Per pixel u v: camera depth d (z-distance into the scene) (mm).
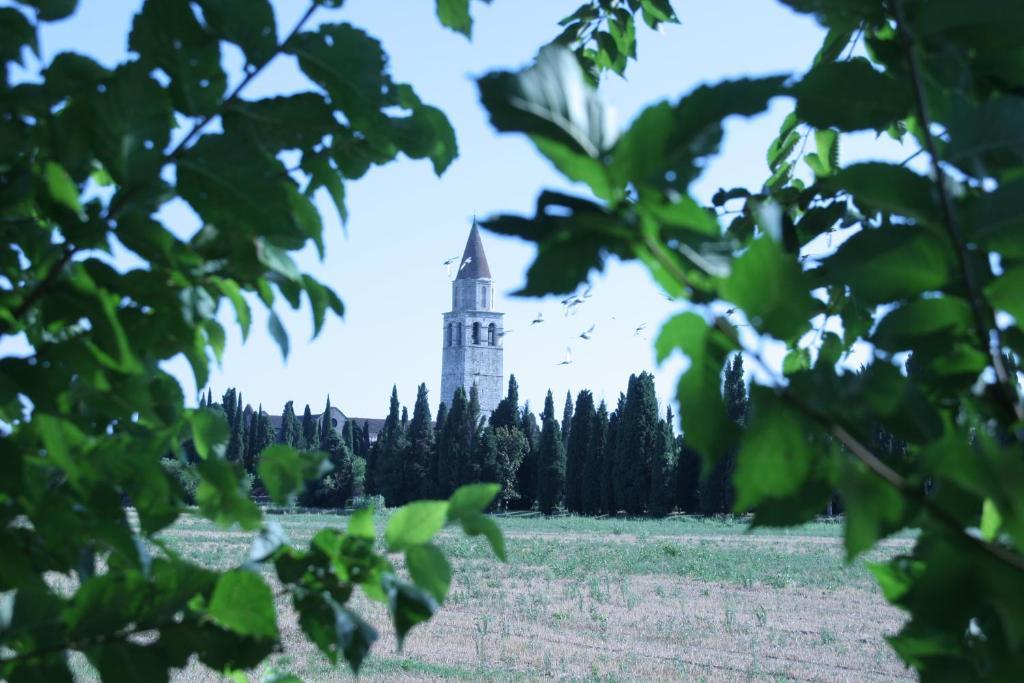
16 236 1351
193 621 1194
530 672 17000
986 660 947
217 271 1336
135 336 1308
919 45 948
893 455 974
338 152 1440
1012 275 844
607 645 19672
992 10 873
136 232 1170
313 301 1467
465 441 85250
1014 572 724
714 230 686
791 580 30125
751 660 18297
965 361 955
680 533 51531
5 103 1190
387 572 1354
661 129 686
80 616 1156
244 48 1213
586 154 690
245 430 95062
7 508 1236
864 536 756
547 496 77875
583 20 3168
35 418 1331
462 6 1552
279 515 61500
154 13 1188
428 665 17047
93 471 1286
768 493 767
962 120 881
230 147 1167
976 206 858
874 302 914
